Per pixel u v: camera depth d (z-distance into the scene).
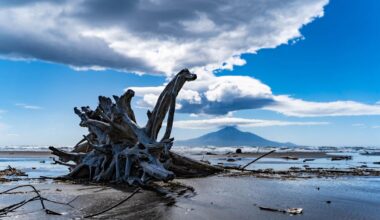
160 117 17.92
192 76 17.80
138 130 17.62
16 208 11.12
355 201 13.08
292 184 18.41
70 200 12.67
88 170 19.52
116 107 18.06
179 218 9.87
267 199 13.35
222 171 24.69
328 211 11.11
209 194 14.52
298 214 10.59
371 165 37.12
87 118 20.83
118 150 18.23
